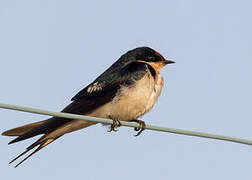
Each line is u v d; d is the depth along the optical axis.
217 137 9.27
